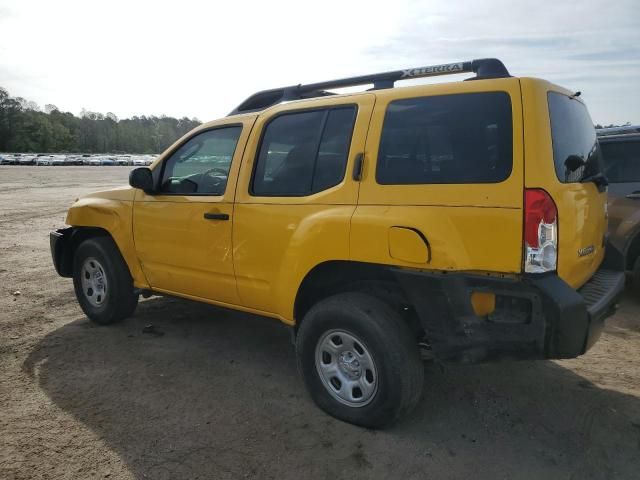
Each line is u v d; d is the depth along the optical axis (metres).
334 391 3.24
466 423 3.20
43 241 9.81
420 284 2.79
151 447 2.94
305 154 3.44
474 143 2.77
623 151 5.64
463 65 3.20
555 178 2.67
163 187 4.37
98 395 3.56
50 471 2.72
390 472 2.72
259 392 3.62
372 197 3.02
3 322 5.09
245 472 2.72
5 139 114.31
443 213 2.75
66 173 44.12
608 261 3.66
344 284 3.38
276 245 3.44
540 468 2.74
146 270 4.50
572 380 3.79
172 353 4.33
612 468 2.74
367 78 3.62
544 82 2.82
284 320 3.46
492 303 2.68
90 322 5.11
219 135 4.04
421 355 3.20
